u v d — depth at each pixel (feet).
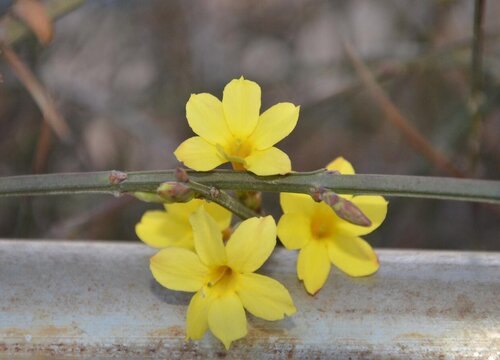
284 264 0.64
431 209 1.18
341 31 1.21
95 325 0.60
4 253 0.64
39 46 1.08
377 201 0.64
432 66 1.13
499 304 0.61
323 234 0.63
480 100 0.96
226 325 0.58
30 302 0.61
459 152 1.11
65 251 0.64
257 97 0.61
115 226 1.16
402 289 0.62
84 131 1.20
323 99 1.20
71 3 0.90
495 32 1.18
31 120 1.18
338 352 0.60
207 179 0.61
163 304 0.61
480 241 1.09
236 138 0.62
